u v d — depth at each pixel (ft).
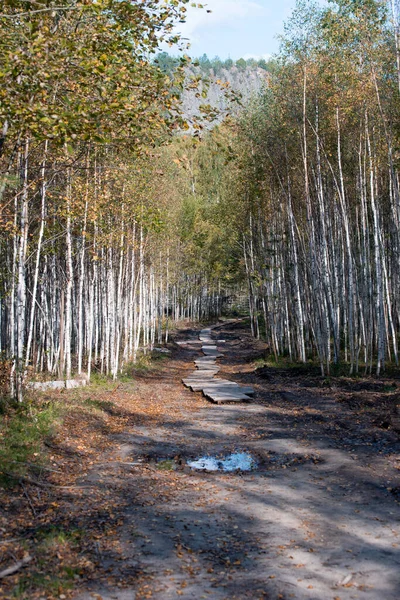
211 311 279.49
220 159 253.03
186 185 217.15
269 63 95.91
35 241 56.90
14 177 34.50
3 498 26.32
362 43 73.87
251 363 106.83
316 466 34.32
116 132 32.71
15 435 35.76
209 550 21.75
